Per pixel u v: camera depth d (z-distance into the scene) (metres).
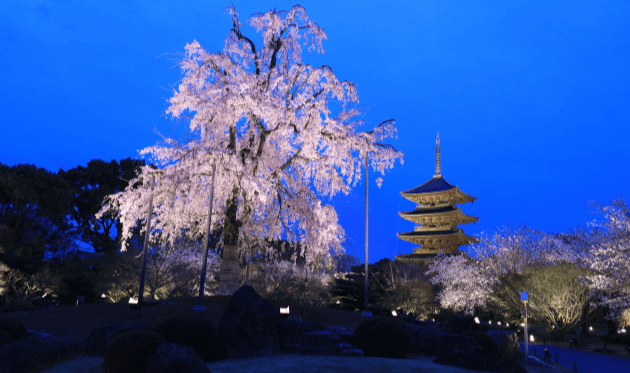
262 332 12.53
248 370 9.97
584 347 27.56
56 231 40.88
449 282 46.81
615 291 29.75
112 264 37.09
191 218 23.83
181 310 17.47
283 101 20.16
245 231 23.83
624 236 28.91
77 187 46.38
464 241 82.19
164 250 29.50
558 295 32.66
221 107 18.84
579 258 36.25
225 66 20.17
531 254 40.22
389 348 13.28
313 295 31.58
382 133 22.42
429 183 90.00
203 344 11.27
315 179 23.47
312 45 22.72
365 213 22.67
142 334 9.59
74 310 18.36
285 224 22.97
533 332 36.03
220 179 20.30
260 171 21.53
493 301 40.69
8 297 32.25
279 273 31.33
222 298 20.05
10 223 36.59
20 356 10.19
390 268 51.38
